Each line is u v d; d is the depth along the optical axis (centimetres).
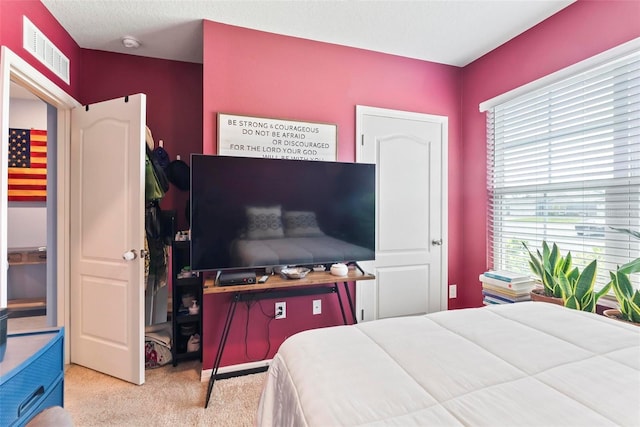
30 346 119
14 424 102
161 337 232
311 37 235
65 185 224
